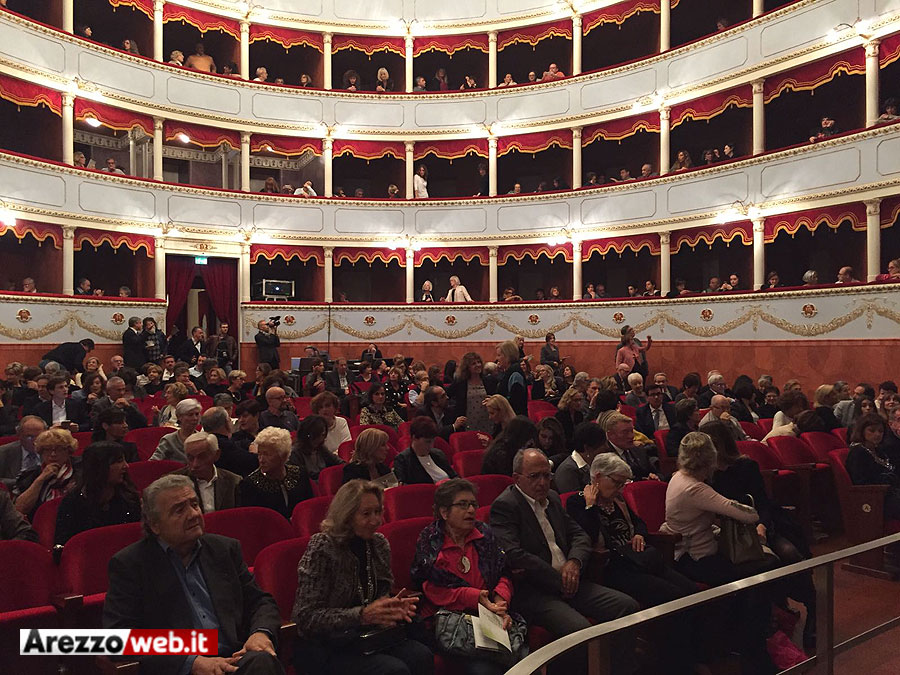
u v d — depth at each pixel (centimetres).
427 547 411
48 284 1828
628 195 2052
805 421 882
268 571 396
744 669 273
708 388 1071
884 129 1516
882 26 1538
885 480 722
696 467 506
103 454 457
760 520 534
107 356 1794
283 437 532
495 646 376
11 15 1689
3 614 346
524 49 2514
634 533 504
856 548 316
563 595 446
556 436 700
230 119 2153
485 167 2402
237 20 2219
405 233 2292
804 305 1603
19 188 1698
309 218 2241
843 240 1878
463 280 2530
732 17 2202
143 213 1973
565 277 2436
